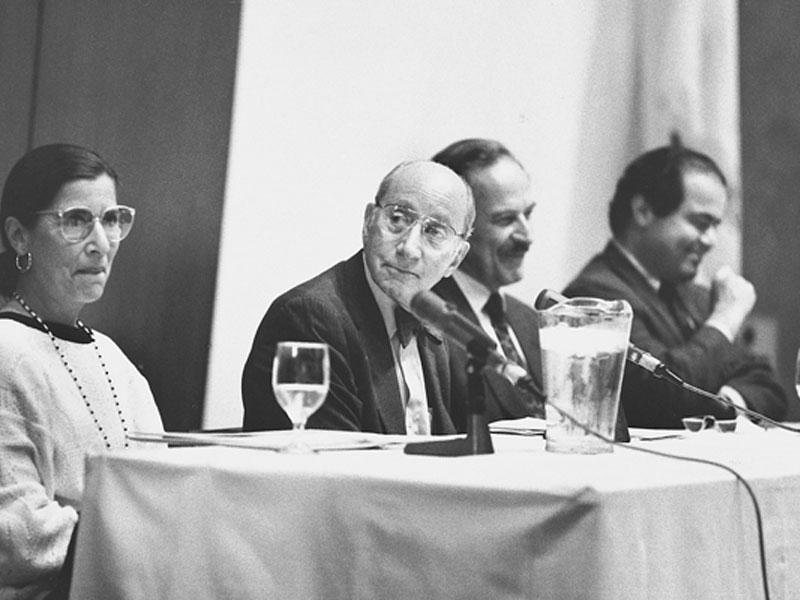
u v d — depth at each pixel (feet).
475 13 26.25
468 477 10.16
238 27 22.71
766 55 31.07
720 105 30.22
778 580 11.41
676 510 10.27
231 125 22.68
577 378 12.42
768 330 30.60
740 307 30.04
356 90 24.50
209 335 22.50
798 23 31.63
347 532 10.54
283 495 10.84
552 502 9.66
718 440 15.60
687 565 10.36
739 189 30.40
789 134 31.24
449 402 18.15
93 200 16.11
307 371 12.26
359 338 16.80
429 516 10.16
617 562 9.55
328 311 16.69
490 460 11.46
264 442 12.68
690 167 29.48
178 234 22.04
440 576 10.08
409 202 17.37
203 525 11.16
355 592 10.47
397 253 17.17
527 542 9.72
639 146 28.91
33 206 15.97
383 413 16.70
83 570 11.68
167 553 11.29
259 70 23.04
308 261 23.90
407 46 25.23
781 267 30.91
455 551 10.02
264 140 23.17
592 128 28.22
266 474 10.94
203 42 22.31
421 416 17.37
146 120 21.71
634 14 28.96
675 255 29.14
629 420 28.12
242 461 11.23
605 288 28.19
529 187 27.02
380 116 24.90
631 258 28.58
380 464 10.99
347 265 17.46
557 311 12.50
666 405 28.27
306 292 16.89
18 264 16.11
